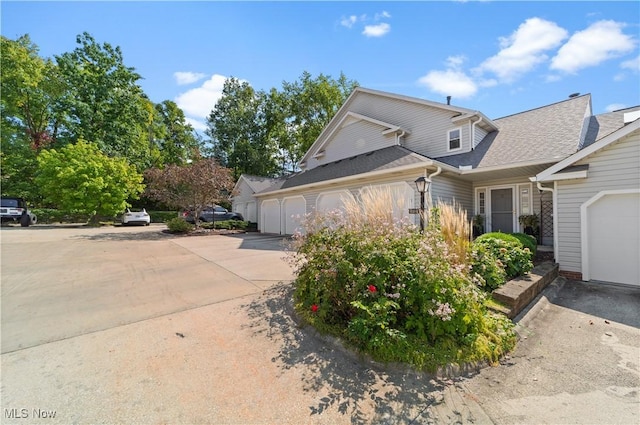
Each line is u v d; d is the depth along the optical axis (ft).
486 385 7.84
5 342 9.89
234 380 7.88
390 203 13.75
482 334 9.92
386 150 36.04
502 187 30.94
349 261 10.89
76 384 7.60
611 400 7.15
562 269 18.94
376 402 7.06
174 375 8.07
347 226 12.85
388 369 8.43
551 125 29.60
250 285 16.84
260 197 53.78
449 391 7.55
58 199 54.44
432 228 13.62
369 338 9.22
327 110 83.15
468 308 9.75
